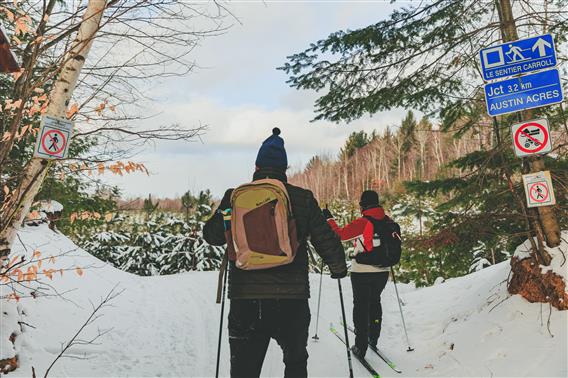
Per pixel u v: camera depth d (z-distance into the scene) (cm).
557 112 464
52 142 279
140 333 537
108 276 782
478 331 391
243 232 236
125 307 636
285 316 237
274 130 277
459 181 541
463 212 482
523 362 314
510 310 380
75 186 836
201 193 1616
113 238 1603
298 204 247
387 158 5884
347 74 538
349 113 562
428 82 510
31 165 293
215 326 603
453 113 522
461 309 507
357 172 6638
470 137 544
